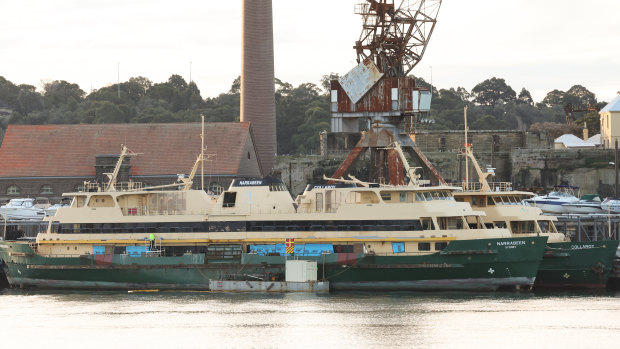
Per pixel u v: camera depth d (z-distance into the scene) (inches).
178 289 7180.1
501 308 6304.1
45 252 7450.8
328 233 7017.7
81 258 7249.0
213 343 5374.0
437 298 6712.6
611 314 6122.1
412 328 5679.1
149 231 7273.6
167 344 5378.9
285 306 6402.6
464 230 6904.5
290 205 7249.0
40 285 7504.9
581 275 7249.0
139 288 7249.0
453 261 6820.9
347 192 7111.2
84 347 5349.4
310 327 5713.6
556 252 7258.9
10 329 5816.9
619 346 5255.9
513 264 6830.7
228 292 7027.6
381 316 6028.5
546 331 5605.3
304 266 6904.5
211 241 7150.6
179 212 7347.4
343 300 6628.9
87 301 6801.2
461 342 5344.5
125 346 5349.4
